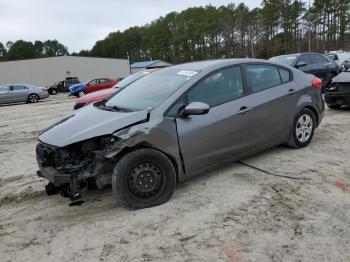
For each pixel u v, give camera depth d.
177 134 4.45
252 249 3.38
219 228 3.77
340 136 7.10
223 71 5.11
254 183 4.84
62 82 43.94
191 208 4.23
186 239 3.60
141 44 139.62
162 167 4.34
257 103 5.29
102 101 5.49
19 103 28.17
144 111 4.41
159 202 4.34
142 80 5.62
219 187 4.78
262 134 5.43
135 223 3.97
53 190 4.51
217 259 3.25
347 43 79.81
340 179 4.87
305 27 83.50
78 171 4.13
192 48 109.44
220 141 4.86
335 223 3.75
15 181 5.68
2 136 10.20
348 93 9.39
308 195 4.41
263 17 86.19
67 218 4.22
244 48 91.25
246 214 4.02
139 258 3.34
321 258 3.20
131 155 4.16
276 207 4.14
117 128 4.18
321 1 80.25
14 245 3.71
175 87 4.76
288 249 3.35
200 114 4.43
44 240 3.77
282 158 5.79
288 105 5.80
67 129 4.39
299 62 13.43
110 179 4.26
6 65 53.22
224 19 99.31
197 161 4.67
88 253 3.47
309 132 6.31
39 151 4.57
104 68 60.44
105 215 4.21
